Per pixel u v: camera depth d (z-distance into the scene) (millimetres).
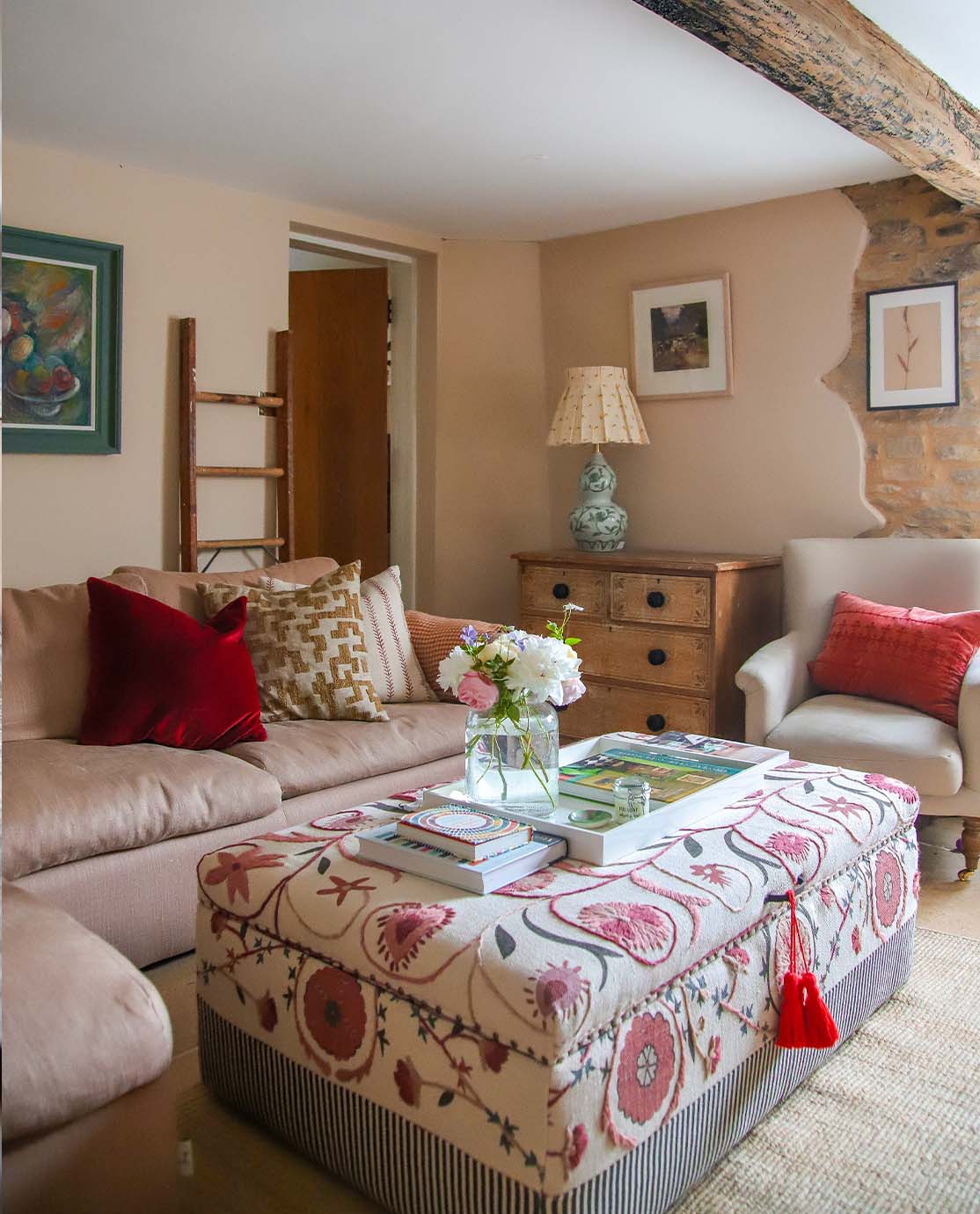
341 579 3186
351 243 4590
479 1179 1441
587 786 2145
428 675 3371
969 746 2883
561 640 2098
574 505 4902
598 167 3709
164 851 2381
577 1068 1373
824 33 2320
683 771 2299
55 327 3588
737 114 3146
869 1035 2137
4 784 2240
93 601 2768
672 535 4602
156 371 3898
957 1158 1742
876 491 4020
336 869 1780
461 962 1466
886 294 3906
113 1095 1353
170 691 2691
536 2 2404
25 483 3578
